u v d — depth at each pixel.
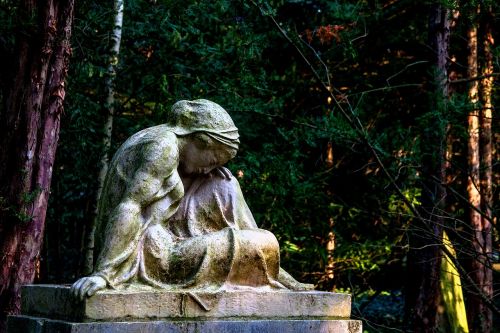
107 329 4.14
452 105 8.04
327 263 10.51
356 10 9.05
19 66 7.02
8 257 6.77
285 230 10.12
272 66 11.45
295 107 11.41
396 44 11.38
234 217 4.98
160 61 9.94
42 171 6.98
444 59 8.95
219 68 9.73
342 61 11.13
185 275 4.54
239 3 8.70
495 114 9.77
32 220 6.88
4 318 6.68
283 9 11.11
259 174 9.52
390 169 8.63
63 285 4.72
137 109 10.62
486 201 8.71
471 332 9.96
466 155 9.91
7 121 6.98
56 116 7.10
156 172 4.66
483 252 8.24
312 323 4.71
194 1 9.00
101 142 9.01
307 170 11.38
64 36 7.12
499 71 9.34
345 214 10.78
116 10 8.46
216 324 4.41
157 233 4.61
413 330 8.98
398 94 11.45
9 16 7.28
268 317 4.62
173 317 4.34
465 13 8.10
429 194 8.86
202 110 4.93
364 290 11.02
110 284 4.31
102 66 9.07
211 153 4.91
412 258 10.09
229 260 4.57
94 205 8.86
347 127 8.23
